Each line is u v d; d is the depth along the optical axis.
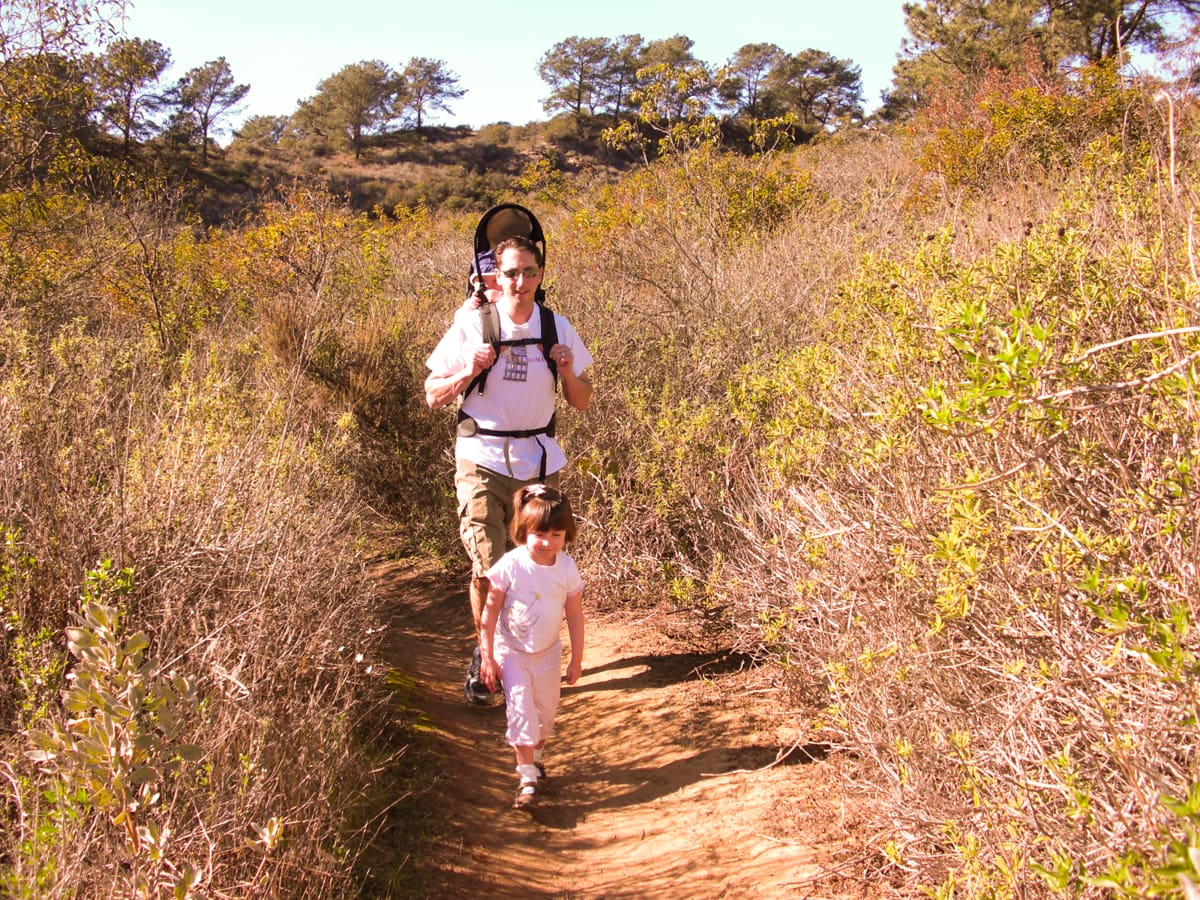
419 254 13.23
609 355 6.67
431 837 3.63
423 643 5.54
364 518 6.62
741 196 11.00
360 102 94.31
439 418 7.01
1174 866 1.57
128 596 3.62
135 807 2.53
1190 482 2.39
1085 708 2.43
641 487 5.71
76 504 4.00
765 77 97.94
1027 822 2.46
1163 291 2.96
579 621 4.14
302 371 6.80
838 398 4.04
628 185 11.73
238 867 2.85
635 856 3.62
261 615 3.68
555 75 102.50
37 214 9.45
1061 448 2.76
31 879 2.38
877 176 11.30
